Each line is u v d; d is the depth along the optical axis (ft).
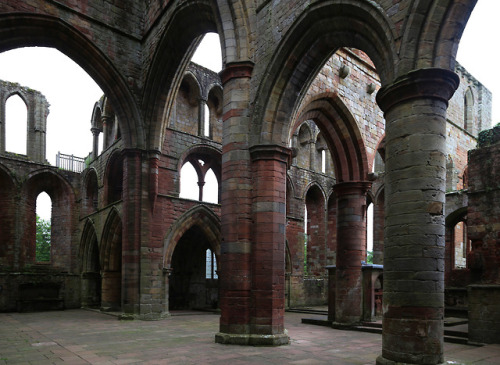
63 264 96.02
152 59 63.72
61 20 58.54
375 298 53.31
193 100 84.99
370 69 60.95
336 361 31.45
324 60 41.32
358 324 51.29
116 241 79.30
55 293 90.27
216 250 76.95
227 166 41.52
